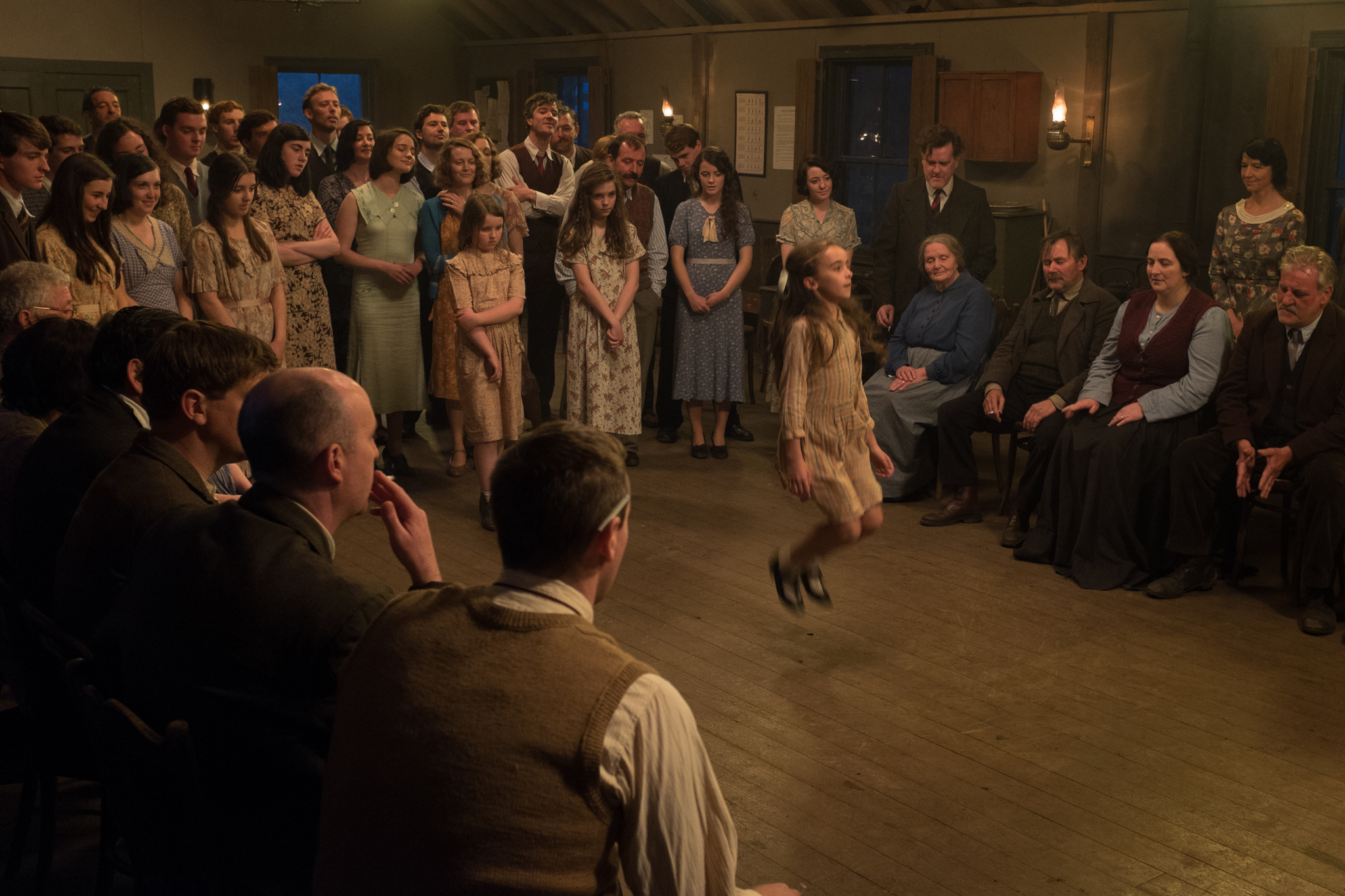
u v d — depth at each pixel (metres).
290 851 1.69
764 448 6.36
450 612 1.37
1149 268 4.47
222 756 1.67
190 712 1.67
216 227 4.82
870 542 4.91
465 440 6.20
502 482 1.38
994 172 8.15
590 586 1.41
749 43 9.72
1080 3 7.49
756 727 3.33
